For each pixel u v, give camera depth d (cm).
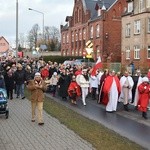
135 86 2078
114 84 1986
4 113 1620
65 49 8744
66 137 1228
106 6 7019
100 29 6788
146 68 5169
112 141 1188
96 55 6981
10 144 1114
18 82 2395
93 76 2541
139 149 1102
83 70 2398
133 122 1638
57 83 2641
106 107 2005
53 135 1260
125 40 6009
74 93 2280
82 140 1183
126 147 1114
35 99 1491
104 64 4784
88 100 2511
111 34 6756
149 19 5462
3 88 1719
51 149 1055
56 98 2592
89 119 1648
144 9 5488
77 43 7956
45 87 1500
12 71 2389
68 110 1927
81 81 2281
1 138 1203
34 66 3481
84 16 7531
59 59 7219
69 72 2556
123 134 1359
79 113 1870
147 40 5484
